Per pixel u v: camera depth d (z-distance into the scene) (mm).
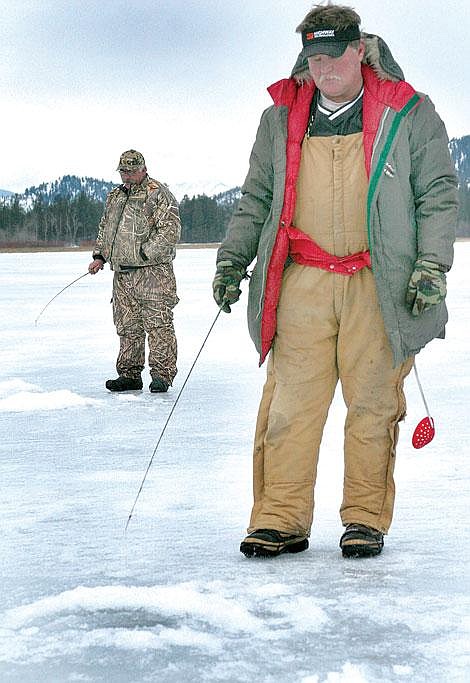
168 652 2689
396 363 3666
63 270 40812
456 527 4000
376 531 3680
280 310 3787
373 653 2666
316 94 3746
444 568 3430
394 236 3590
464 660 2613
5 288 26766
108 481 5055
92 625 2891
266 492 3803
